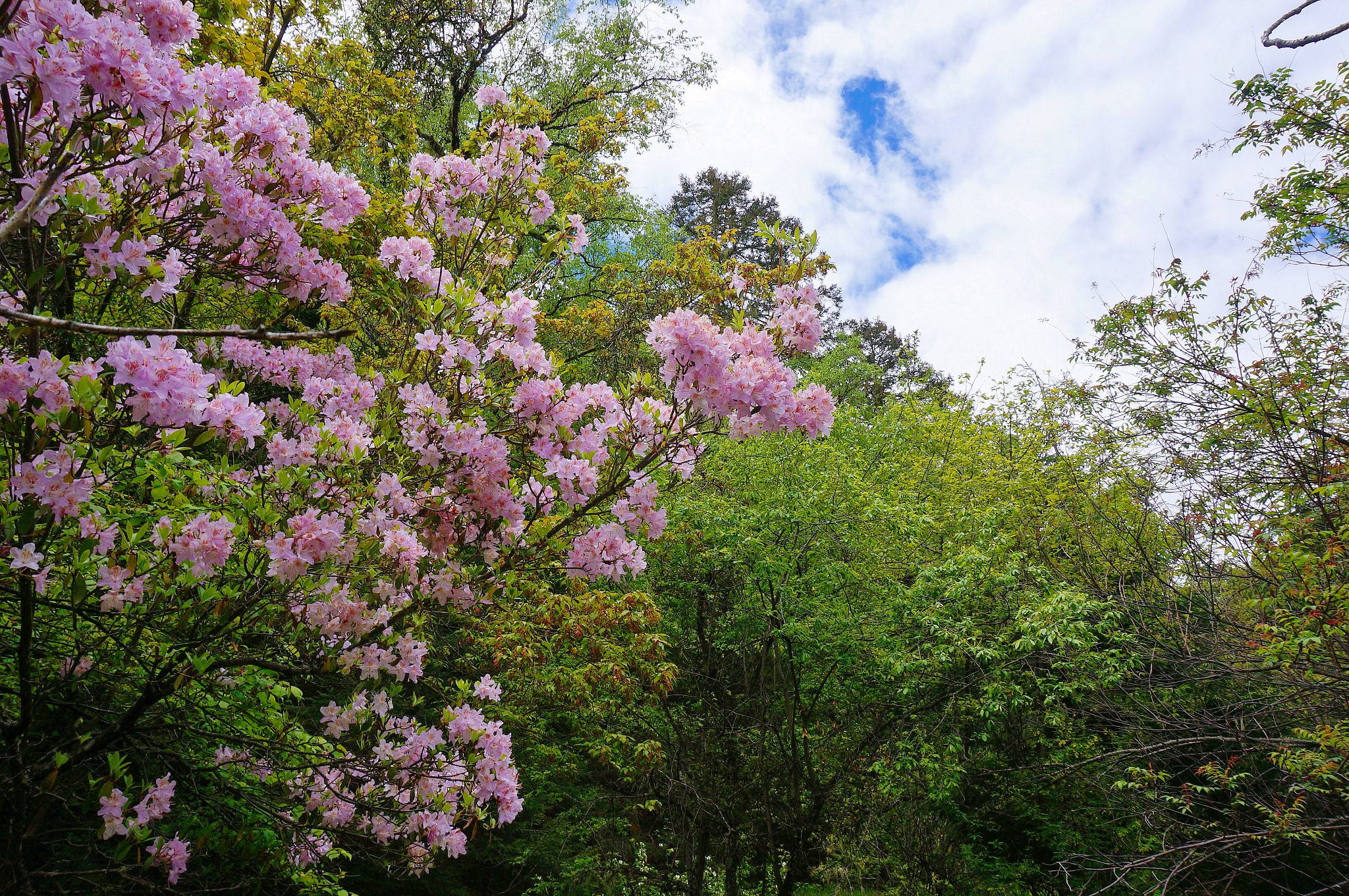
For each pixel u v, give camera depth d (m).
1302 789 5.51
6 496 2.11
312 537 2.75
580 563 3.40
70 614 3.38
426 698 7.36
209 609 2.93
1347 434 5.94
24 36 1.74
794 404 3.08
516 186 4.43
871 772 9.65
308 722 5.10
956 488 12.65
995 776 10.09
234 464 2.94
